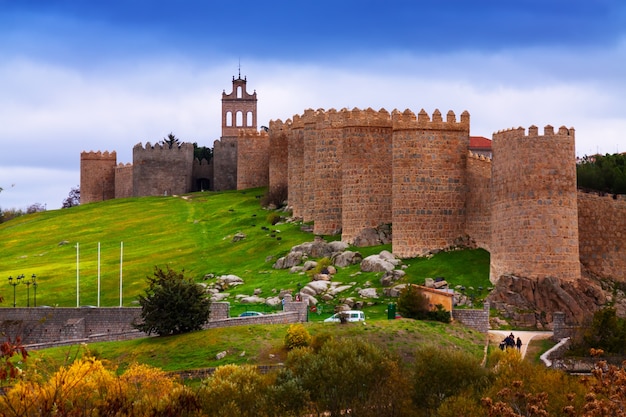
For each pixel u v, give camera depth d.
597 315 99.12
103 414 66.69
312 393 86.50
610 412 61.38
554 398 76.88
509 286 111.44
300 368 89.19
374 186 133.25
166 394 77.75
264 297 121.81
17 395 61.25
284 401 84.06
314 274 125.19
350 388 86.50
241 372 87.06
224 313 113.25
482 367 90.50
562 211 111.56
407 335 100.25
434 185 126.75
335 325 102.19
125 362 99.56
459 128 127.69
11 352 48.91
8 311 120.81
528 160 111.81
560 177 111.62
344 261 128.00
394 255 126.75
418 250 126.19
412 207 126.50
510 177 113.31
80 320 118.94
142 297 107.88
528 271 111.50
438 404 84.75
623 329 98.69
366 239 131.75
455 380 86.88
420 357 88.88
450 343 100.00
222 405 82.00
